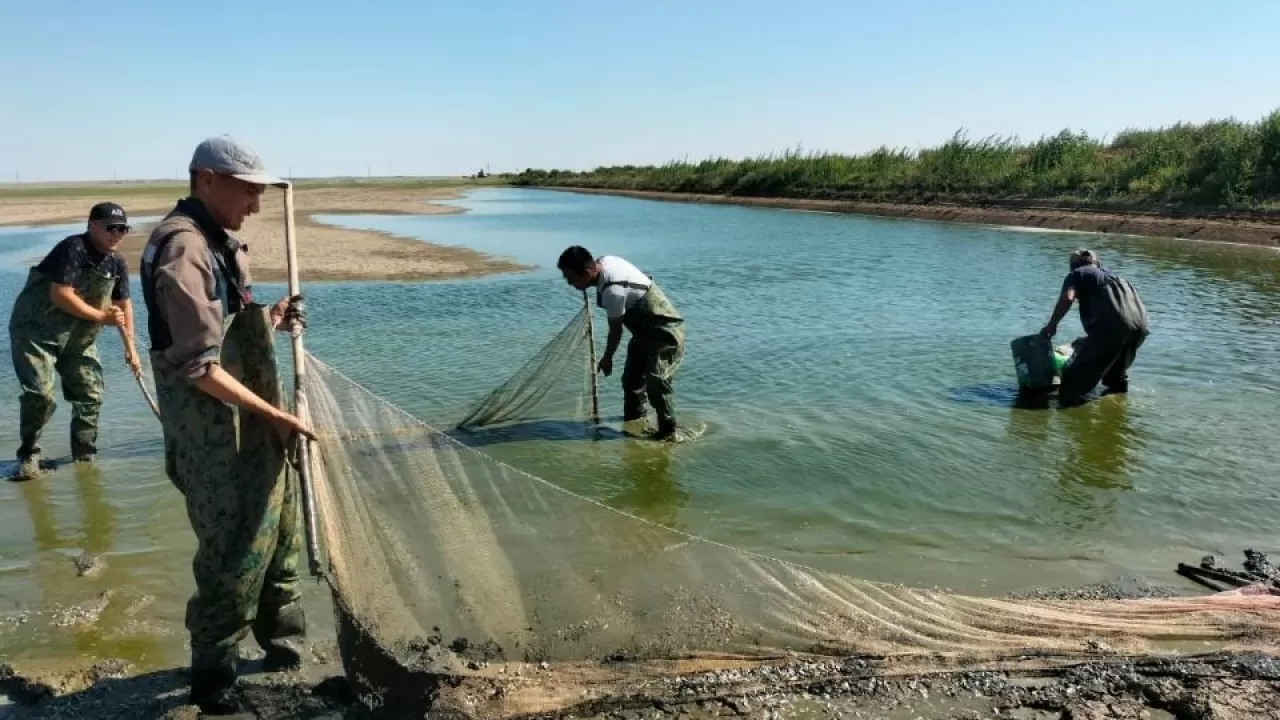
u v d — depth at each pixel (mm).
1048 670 3615
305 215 40219
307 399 3748
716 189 52656
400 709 3438
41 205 51969
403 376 9250
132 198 64562
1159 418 7430
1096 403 7898
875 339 10812
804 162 45938
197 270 3080
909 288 14945
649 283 7098
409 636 3629
